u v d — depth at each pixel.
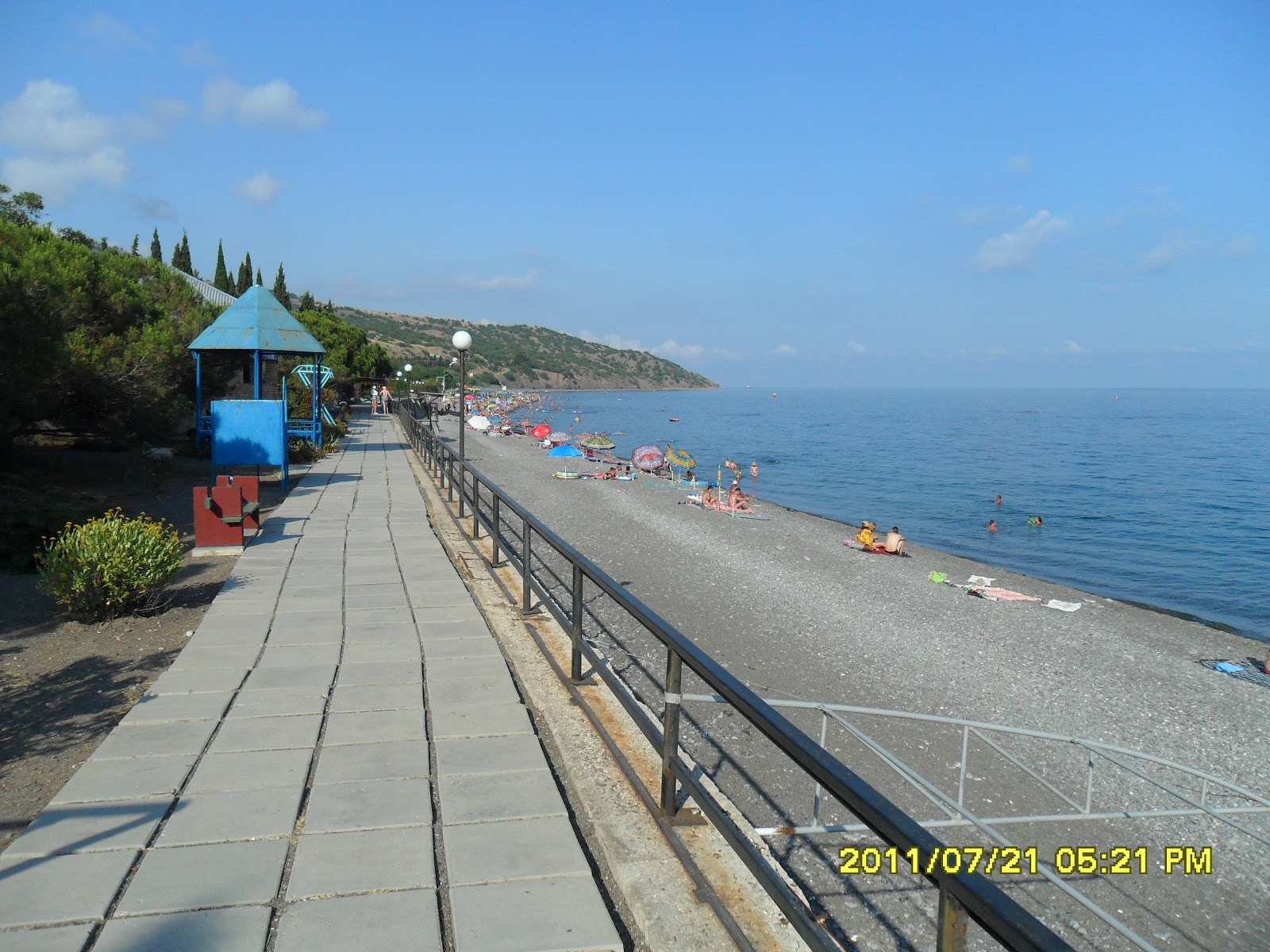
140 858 3.18
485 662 5.75
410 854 3.25
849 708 5.30
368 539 10.65
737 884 3.12
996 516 24.81
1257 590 15.77
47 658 5.86
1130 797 6.24
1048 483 33.50
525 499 20.56
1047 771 6.55
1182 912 4.84
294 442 21.58
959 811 4.96
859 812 1.99
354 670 5.55
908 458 44.66
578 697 5.07
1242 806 6.23
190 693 5.05
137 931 2.71
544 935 2.77
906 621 10.95
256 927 2.76
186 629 6.65
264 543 10.30
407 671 5.54
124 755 4.13
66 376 13.79
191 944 2.65
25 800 3.77
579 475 26.33
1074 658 9.86
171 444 20.55
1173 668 9.81
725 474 35.53
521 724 4.64
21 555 8.49
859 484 32.81
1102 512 25.52
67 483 14.10
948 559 16.78
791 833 4.43
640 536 16.12
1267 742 7.68
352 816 3.54
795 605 11.31
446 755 4.20
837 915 4.22
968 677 8.78
